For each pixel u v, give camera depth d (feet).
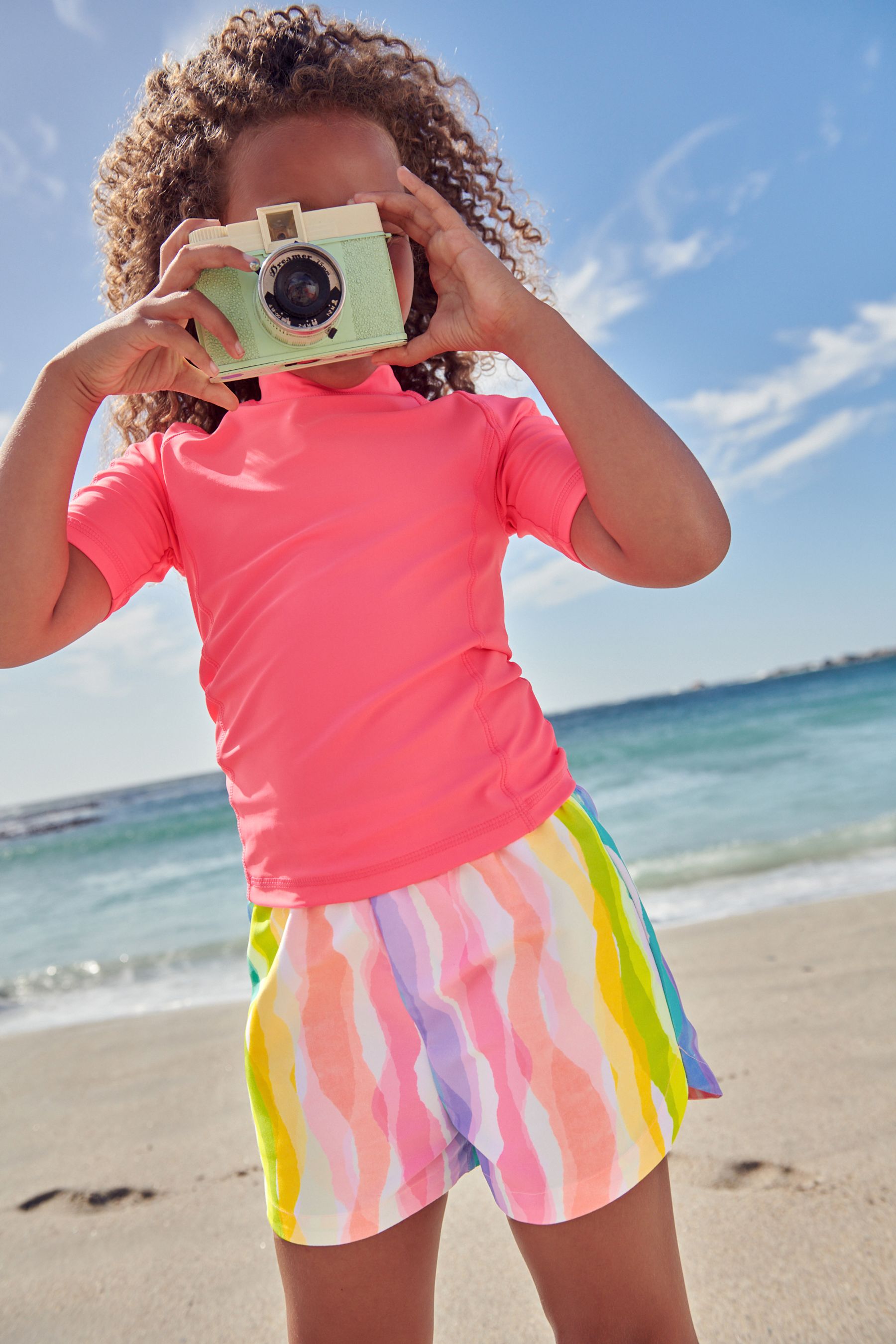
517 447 3.99
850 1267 5.55
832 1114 7.46
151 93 4.71
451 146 5.33
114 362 3.51
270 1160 3.41
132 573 3.95
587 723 106.22
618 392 3.53
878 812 27.71
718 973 11.93
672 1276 3.28
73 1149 8.99
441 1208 3.47
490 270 3.62
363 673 3.49
